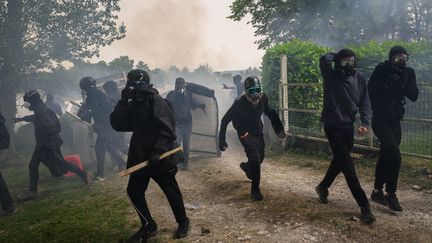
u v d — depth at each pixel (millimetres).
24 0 12164
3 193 6121
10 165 10883
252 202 5074
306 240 3848
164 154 3906
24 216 5727
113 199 6012
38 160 7020
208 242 3973
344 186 5500
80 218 5211
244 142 5195
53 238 4527
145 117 3912
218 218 4648
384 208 4496
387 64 4418
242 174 6727
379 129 4480
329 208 4559
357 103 4270
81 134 9539
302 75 8430
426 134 6590
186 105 7867
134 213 5121
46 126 6996
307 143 8008
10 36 11789
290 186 5711
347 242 3754
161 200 5656
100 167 7633
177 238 4125
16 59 12078
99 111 7625
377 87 4453
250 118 5180
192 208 5121
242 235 4078
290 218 4391
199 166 7918
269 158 7977
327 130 4324
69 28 13000
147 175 3908
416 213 4293
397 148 4363
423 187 5215
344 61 4207
